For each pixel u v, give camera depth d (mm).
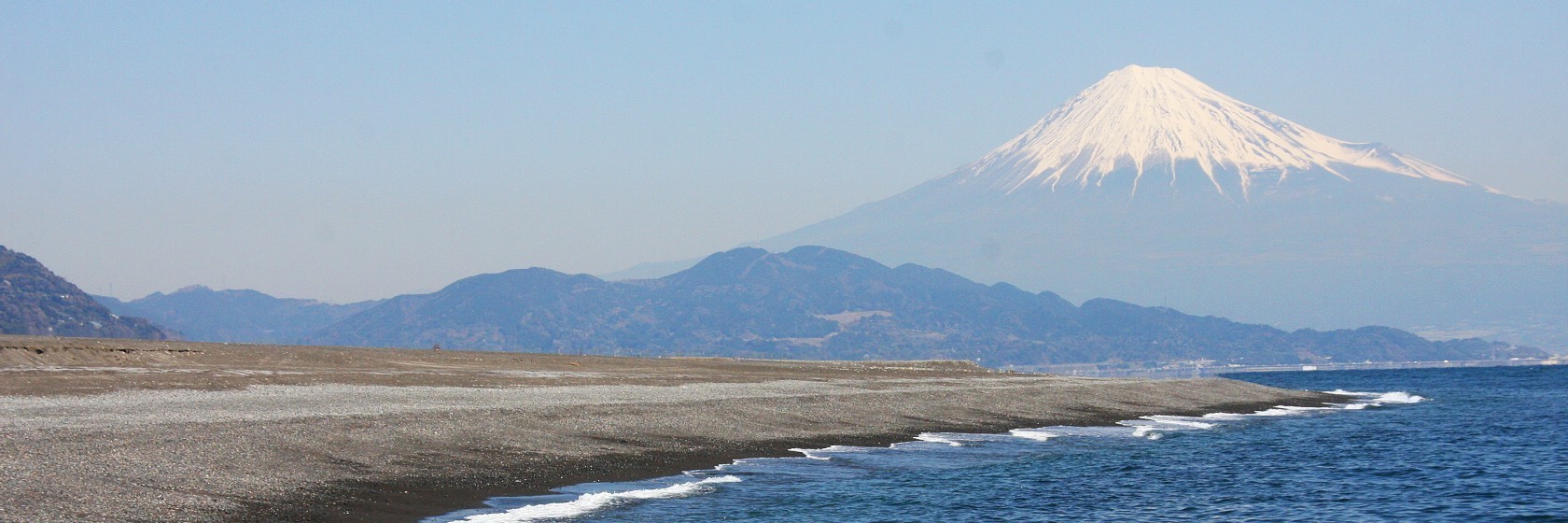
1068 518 36250
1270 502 40031
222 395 51969
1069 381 106188
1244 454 53281
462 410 48281
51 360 59969
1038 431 62500
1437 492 42750
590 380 75375
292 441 37969
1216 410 83750
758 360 129500
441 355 91812
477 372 76562
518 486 35688
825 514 34875
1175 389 98188
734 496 36906
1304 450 55312
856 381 89375
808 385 80688
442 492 33562
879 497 38219
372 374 67750
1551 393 122375
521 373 78375
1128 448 54562
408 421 44094
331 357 78812
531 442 43375
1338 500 40938
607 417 51000
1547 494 42500
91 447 33531
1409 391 131125
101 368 58906
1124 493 41094
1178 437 61156
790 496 37500
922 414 65375
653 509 33750
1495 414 83438
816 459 46188
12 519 25250
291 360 74812
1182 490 42125
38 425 37312
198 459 33781
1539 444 59625
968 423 63469
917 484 41219
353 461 36312
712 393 67375
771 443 49875
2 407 43406
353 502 30922
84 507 27000
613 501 34656
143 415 41906
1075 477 44344
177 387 54531
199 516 27531
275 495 30688
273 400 50531
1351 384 183125
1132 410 78875
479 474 36812
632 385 74000
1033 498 39438
